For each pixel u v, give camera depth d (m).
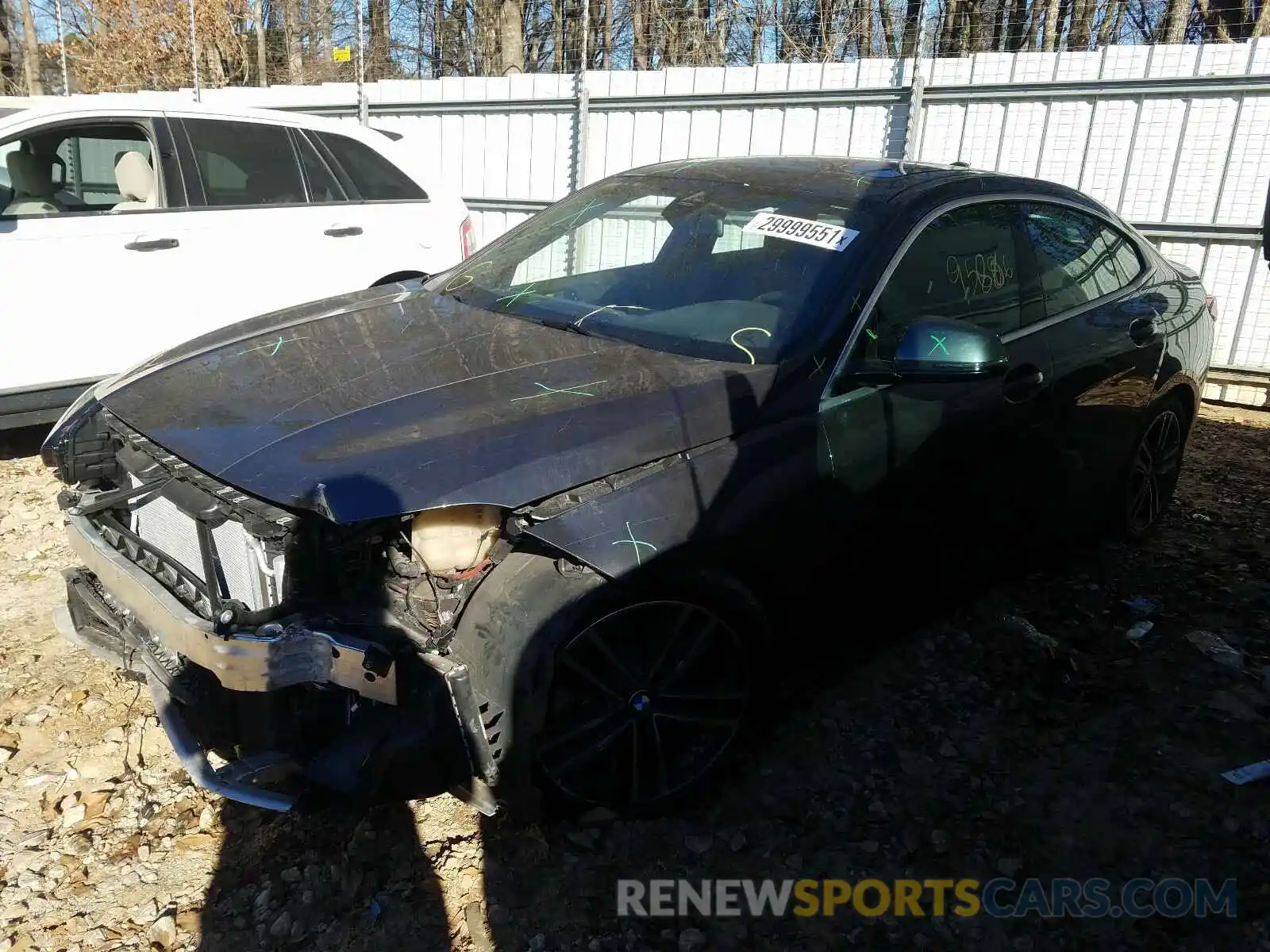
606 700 2.56
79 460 2.89
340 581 2.34
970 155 7.68
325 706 2.39
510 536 2.36
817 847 2.65
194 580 2.43
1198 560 4.36
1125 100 7.09
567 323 3.21
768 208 3.40
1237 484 5.47
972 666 3.48
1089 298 3.86
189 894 2.45
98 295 5.22
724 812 2.76
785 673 2.91
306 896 2.43
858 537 2.91
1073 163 7.38
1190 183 7.05
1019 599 3.97
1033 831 2.73
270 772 2.35
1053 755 3.03
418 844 2.60
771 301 3.05
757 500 2.62
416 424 2.49
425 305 3.52
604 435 2.49
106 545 2.66
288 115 6.16
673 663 2.63
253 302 5.82
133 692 3.24
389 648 2.26
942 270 3.25
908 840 2.68
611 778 2.61
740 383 2.74
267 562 2.30
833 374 2.85
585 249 3.70
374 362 2.90
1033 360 3.40
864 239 3.13
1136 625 3.76
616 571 2.38
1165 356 4.12
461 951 2.30
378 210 6.39
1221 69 6.77
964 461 3.17
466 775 2.38
